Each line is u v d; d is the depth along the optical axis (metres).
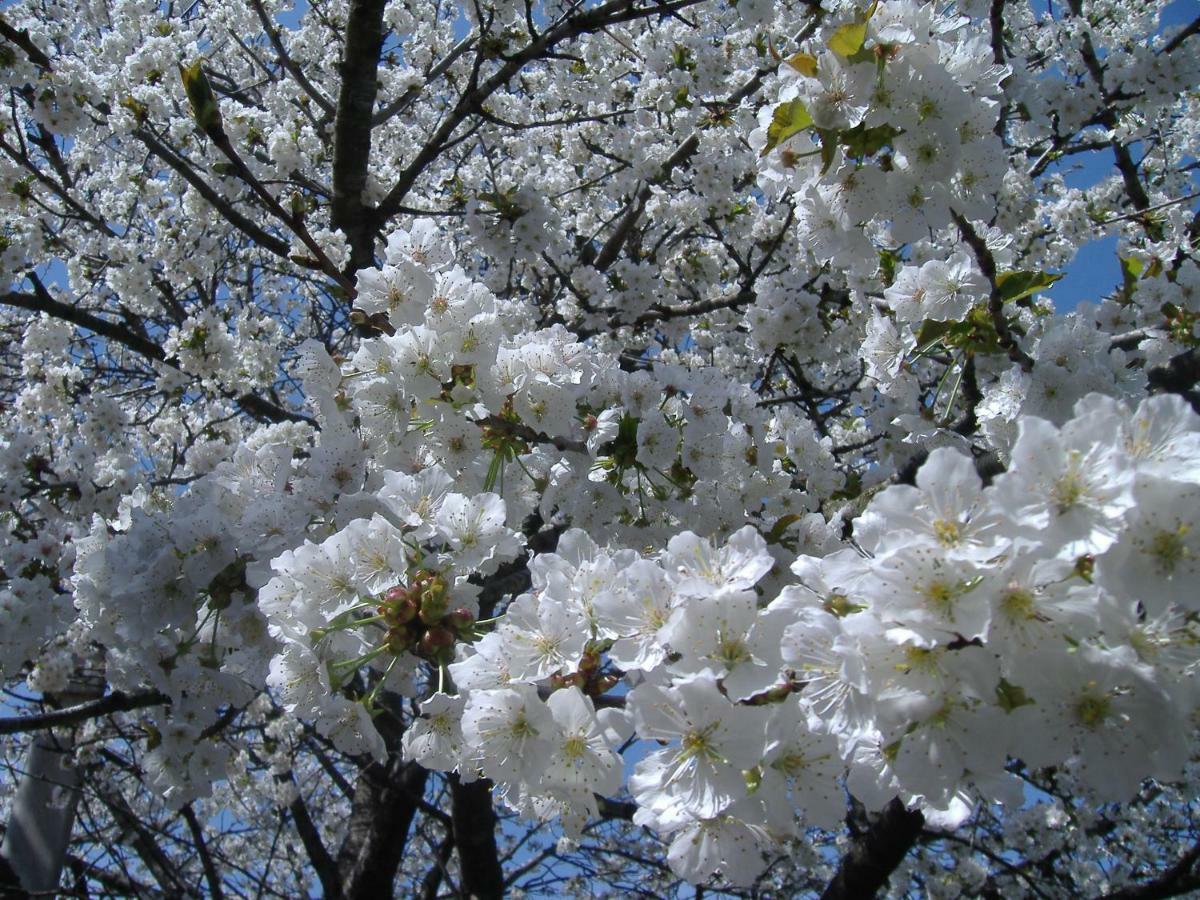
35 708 5.80
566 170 8.17
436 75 7.48
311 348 2.99
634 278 6.25
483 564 2.46
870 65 2.10
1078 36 6.29
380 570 2.32
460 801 5.58
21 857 6.02
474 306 2.89
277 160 5.98
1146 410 1.41
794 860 6.51
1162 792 6.75
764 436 3.39
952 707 1.50
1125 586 1.36
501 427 2.96
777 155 2.34
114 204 6.78
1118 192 6.85
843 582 1.54
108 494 4.33
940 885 6.63
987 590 1.41
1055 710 1.46
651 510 3.32
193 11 8.58
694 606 1.66
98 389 7.55
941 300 2.93
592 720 1.86
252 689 2.97
